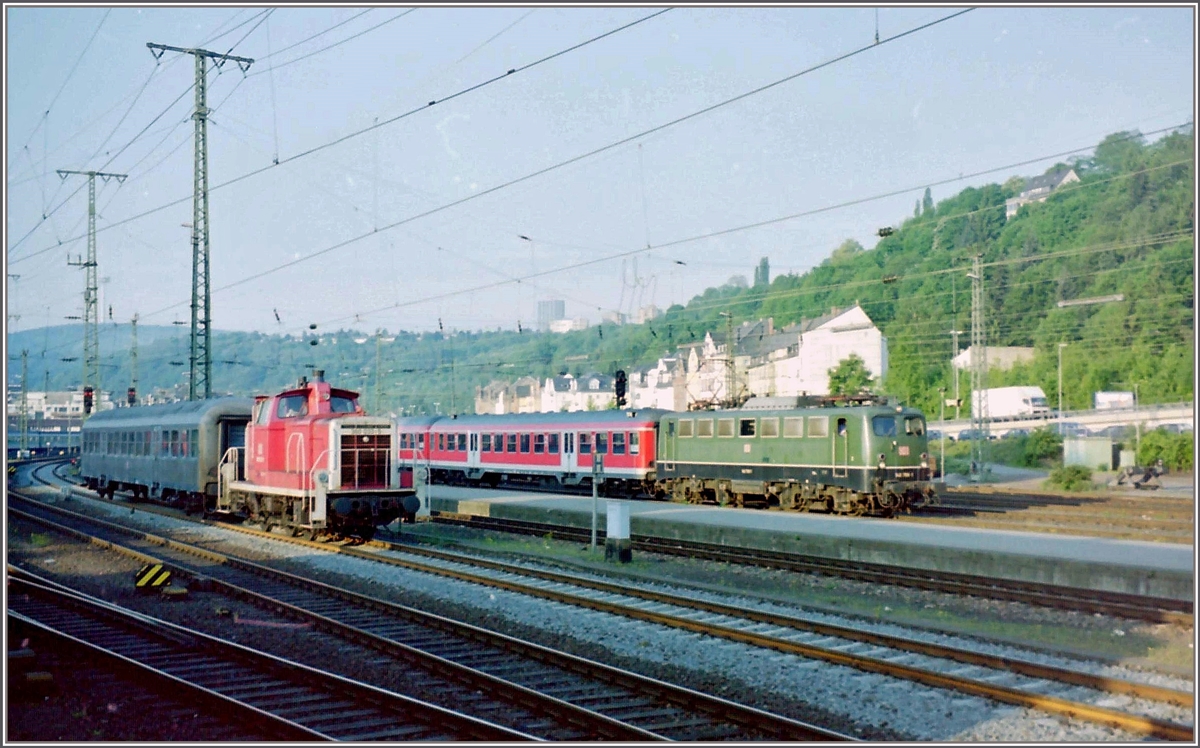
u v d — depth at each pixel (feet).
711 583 62.13
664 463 118.93
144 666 40.16
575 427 131.54
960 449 221.25
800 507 103.04
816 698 36.70
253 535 85.66
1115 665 39.86
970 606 53.98
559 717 34.47
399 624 50.14
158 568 60.85
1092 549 65.41
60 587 60.59
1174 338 224.94
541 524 91.56
